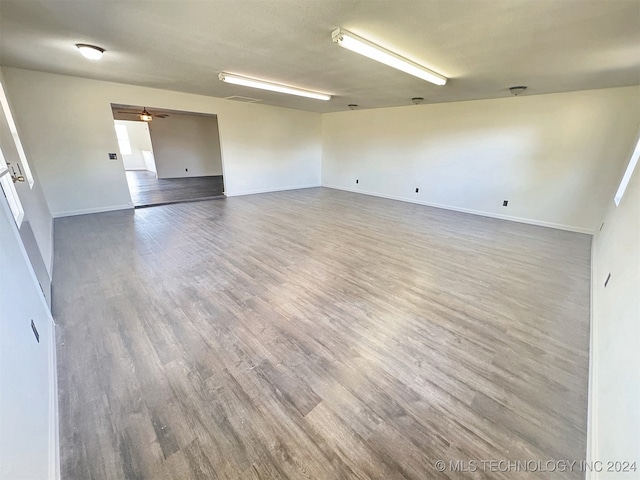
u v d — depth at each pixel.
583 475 1.24
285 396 1.61
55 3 2.01
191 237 4.18
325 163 8.98
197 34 2.54
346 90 4.96
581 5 1.85
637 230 1.93
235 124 6.91
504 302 2.62
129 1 1.96
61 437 1.35
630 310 1.50
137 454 1.29
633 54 2.71
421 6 1.94
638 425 0.95
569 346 2.05
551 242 4.26
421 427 1.45
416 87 4.53
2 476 0.81
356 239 4.28
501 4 1.88
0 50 3.15
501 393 1.65
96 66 3.78
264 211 5.86
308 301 2.59
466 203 6.07
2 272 1.28
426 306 2.54
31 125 4.43
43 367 1.50
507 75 3.60
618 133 4.24
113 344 1.98
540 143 4.94
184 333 2.12
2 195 1.65
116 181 5.44
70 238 4.00
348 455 1.31
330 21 2.22
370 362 1.88
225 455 1.30
